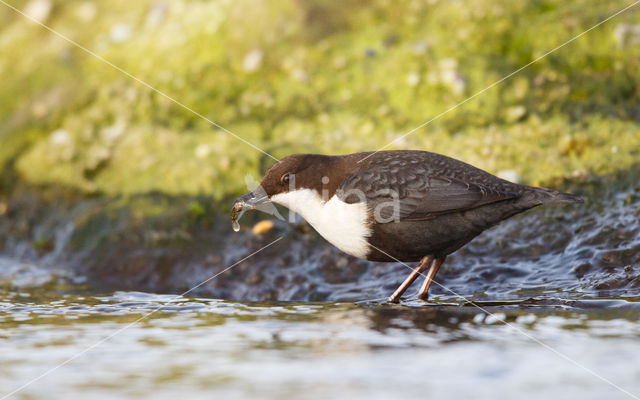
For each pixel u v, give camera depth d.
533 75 12.59
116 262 11.02
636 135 11.12
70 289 10.09
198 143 12.52
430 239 8.12
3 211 12.67
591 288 8.39
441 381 5.46
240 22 14.34
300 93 13.13
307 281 9.80
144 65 14.20
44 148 13.27
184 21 14.77
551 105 12.00
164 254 10.83
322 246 10.28
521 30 13.32
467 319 7.19
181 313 7.93
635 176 10.26
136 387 5.51
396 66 13.18
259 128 12.62
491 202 7.91
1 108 14.39
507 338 6.47
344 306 8.21
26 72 14.90
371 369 5.77
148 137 12.81
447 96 12.47
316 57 13.66
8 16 16.39
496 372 5.63
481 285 9.02
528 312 7.37
